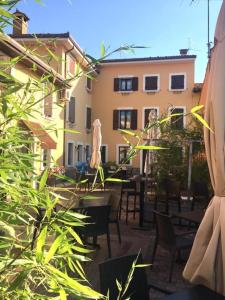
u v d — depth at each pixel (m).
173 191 9.16
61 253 1.30
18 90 1.42
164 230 4.81
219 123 2.60
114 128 28.08
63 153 21.59
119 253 5.76
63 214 1.31
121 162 1.56
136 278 2.54
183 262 5.27
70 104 23.25
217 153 2.62
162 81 27.62
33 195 1.27
